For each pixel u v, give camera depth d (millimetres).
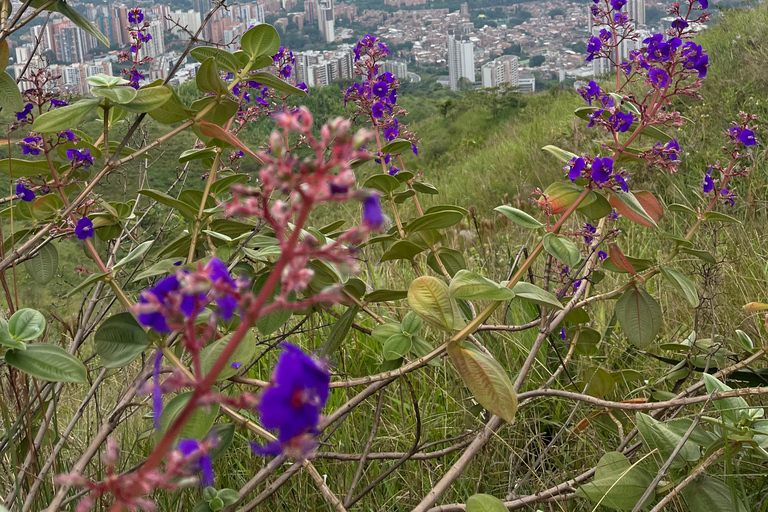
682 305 1851
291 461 1314
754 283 1874
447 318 1136
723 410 1173
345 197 656
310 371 654
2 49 1226
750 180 2562
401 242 1389
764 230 2250
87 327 1371
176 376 681
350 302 1308
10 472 1300
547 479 1377
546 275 1499
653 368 1630
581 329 1536
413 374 1657
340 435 1477
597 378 1385
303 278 670
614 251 1361
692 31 1370
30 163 1293
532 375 1654
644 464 1311
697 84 1340
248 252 1240
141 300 788
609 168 1260
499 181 4738
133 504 653
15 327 1050
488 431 1168
